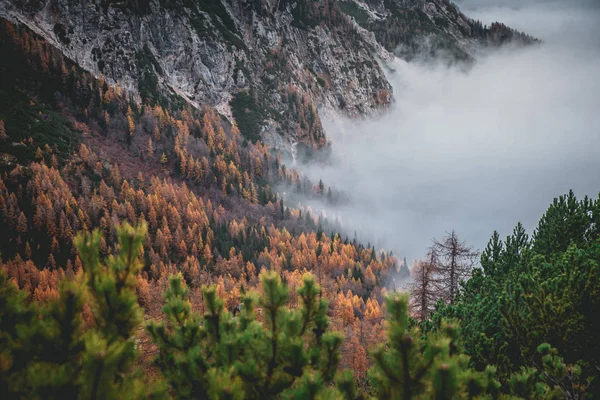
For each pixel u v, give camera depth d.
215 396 3.03
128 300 3.31
